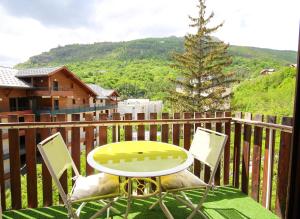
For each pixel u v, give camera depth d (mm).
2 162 2529
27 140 2574
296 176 859
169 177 2213
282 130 2373
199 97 16688
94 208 2566
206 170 3148
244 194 2973
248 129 2898
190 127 3059
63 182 2709
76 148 2738
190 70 16812
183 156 2088
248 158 2910
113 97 25703
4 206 2568
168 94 17250
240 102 15781
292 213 881
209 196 2902
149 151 2221
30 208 2627
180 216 2432
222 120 3092
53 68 16172
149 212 2500
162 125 2965
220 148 2096
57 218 2424
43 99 15930
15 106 14414
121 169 1772
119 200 2732
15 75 15336
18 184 2584
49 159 1817
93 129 2785
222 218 2414
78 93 19188
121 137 3100
